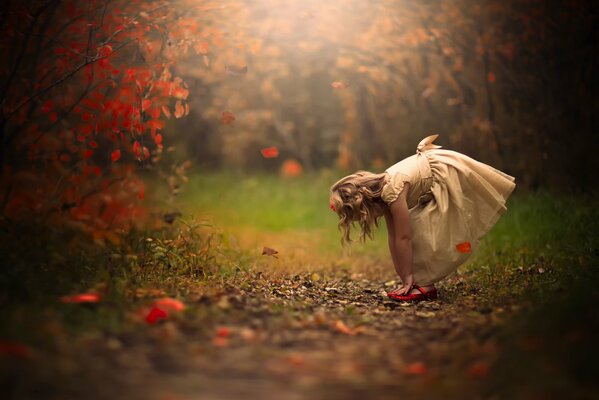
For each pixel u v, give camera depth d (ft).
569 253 18.51
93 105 18.04
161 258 16.33
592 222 20.53
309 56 35.81
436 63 30.76
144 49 18.31
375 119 37.81
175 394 8.23
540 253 19.53
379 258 23.80
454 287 16.98
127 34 18.13
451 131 32.30
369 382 9.00
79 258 15.99
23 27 18.07
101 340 10.02
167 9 18.57
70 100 19.27
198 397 8.21
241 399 8.24
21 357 8.74
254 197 38.55
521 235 22.06
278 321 12.10
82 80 20.31
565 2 26.48
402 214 15.25
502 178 15.74
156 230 19.80
